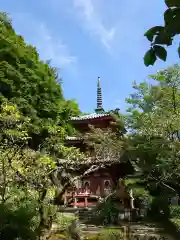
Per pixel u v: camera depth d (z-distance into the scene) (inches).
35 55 1430.9
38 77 1274.6
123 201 800.3
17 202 534.3
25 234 449.4
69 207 938.7
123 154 721.0
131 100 918.4
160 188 705.0
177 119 713.0
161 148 646.5
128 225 677.9
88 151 962.1
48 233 466.6
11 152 544.4
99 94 1670.8
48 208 477.4
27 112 1144.2
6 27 1343.5
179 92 831.1
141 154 661.3
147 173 695.1
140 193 703.1
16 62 1221.1
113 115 947.3
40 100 1262.3
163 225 493.7
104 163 724.0
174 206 765.3
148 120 738.8
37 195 544.7
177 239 448.5
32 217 475.5
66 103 1407.5
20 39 1401.3
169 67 847.7
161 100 813.9
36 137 1123.9
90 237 611.8
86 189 985.5
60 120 1311.5
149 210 692.7
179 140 698.8
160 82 852.6
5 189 518.0
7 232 442.9
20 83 1187.3
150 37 128.8
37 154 558.3
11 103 1040.2
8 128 632.4
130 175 804.0
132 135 747.4
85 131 1289.4
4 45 1218.0
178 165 644.7
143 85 919.7
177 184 677.3
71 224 594.9
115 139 859.4
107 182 955.3
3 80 1129.4
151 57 132.3
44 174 485.4
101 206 789.9
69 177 507.2
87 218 768.9
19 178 522.3
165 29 123.9
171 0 118.1
